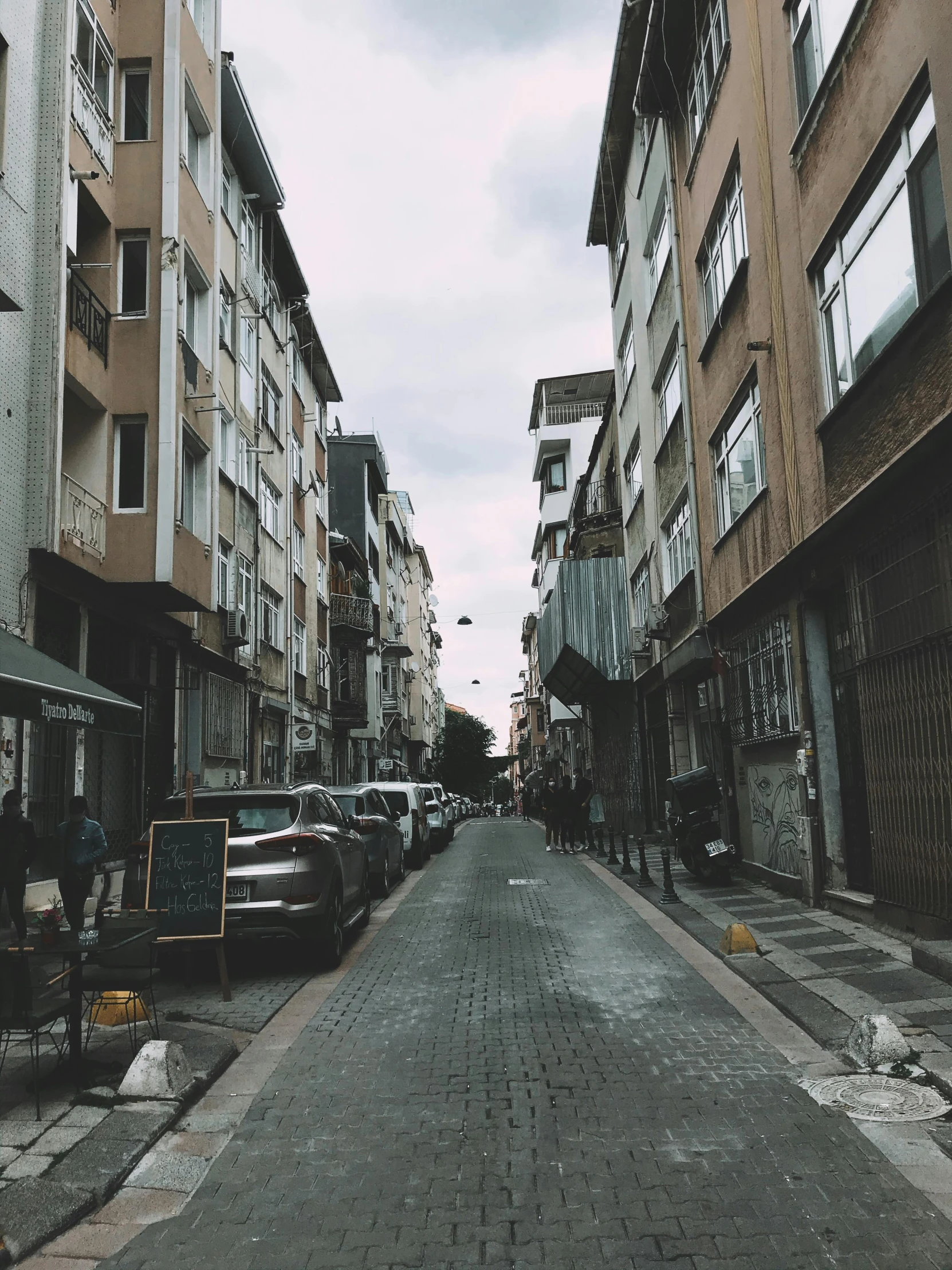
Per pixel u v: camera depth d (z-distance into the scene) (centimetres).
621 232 2550
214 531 1694
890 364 863
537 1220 381
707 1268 341
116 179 1503
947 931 792
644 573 2445
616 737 3002
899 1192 396
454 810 3781
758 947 885
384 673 5422
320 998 781
